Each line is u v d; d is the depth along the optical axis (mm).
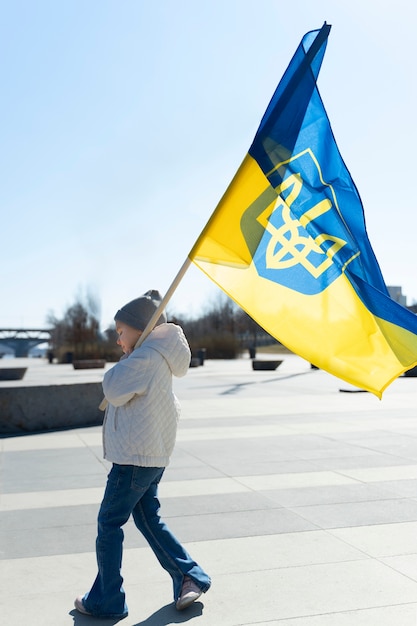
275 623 3666
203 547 4969
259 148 4105
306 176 4203
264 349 77375
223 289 3967
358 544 4988
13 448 9773
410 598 3969
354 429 11125
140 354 3701
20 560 4773
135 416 3691
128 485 3717
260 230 4086
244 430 11148
